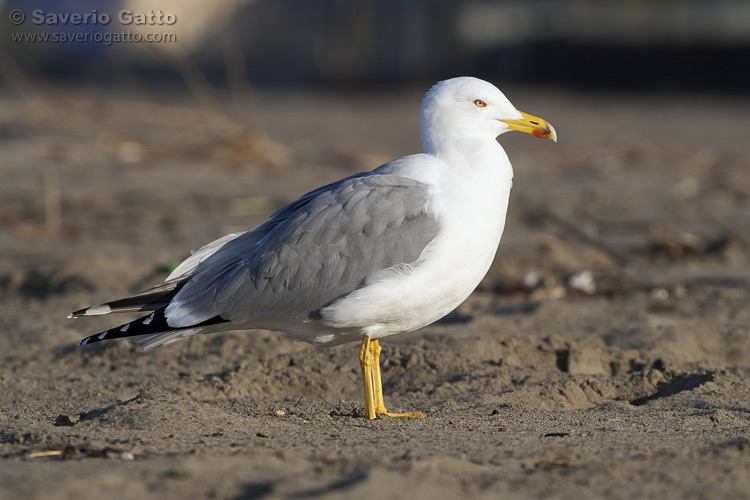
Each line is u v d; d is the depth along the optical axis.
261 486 5.76
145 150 28.22
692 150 31.38
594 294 13.94
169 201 21.59
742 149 31.69
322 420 8.39
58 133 30.48
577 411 8.81
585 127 38.41
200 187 23.50
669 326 11.73
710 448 6.84
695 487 5.99
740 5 61.00
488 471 6.26
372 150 30.16
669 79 60.84
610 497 5.81
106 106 34.69
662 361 10.39
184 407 8.24
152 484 5.78
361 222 8.30
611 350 10.68
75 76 57.09
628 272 15.48
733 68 59.75
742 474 6.21
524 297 13.86
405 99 53.41
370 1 63.28
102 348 11.19
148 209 20.77
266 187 23.73
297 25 68.81
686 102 51.53
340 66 63.25
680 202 22.17
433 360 10.32
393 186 8.45
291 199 21.95
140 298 8.73
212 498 5.58
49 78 52.28
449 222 8.30
